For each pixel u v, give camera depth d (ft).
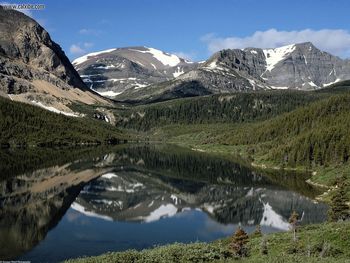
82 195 409.28
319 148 587.68
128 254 147.02
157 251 151.53
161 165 651.25
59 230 284.00
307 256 142.41
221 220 330.34
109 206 368.89
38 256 228.22
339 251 159.22
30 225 291.79
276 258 139.03
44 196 392.88
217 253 152.25
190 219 331.36
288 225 310.04
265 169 614.75
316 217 329.11
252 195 427.33
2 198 374.22
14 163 608.60
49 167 583.99
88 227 295.48
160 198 414.00
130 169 598.34
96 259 147.54
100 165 629.10
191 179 526.98
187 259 143.74
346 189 378.94
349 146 536.83
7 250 236.63
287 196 419.74
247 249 171.53
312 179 504.84
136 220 323.98
